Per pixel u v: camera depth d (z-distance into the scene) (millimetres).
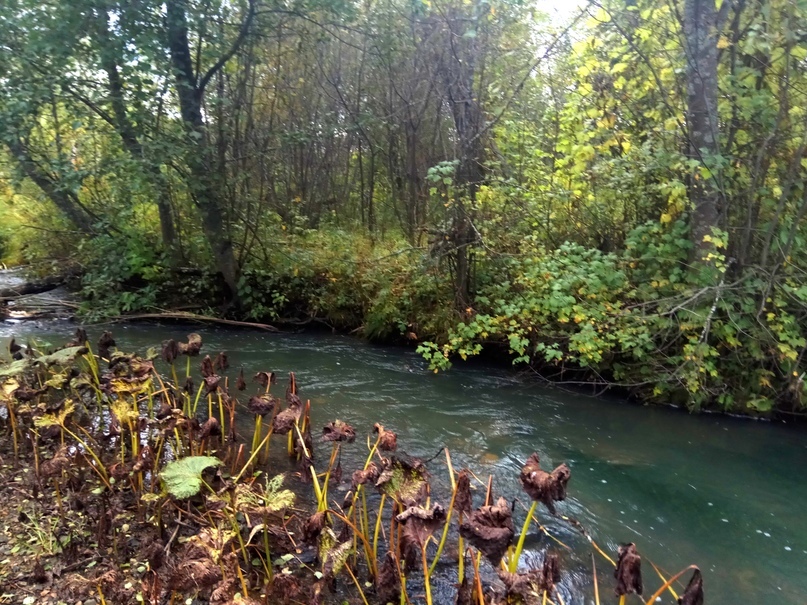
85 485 3732
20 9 7691
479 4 7816
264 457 4301
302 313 9977
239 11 9211
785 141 5809
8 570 2883
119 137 8492
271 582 2645
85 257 10547
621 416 5844
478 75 8422
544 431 5367
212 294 10234
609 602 2936
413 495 2717
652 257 6242
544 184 7898
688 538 3623
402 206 13992
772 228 5652
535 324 6855
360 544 3283
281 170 14414
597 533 3625
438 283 8398
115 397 4730
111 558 3020
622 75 6848
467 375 7133
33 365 4629
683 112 6082
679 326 5898
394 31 9953
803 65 5777
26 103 7562
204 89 9703
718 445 5160
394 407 5836
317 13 10078
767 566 3352
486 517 2152
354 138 15242
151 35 7938
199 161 8414
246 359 7500
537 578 2260
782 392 5820
